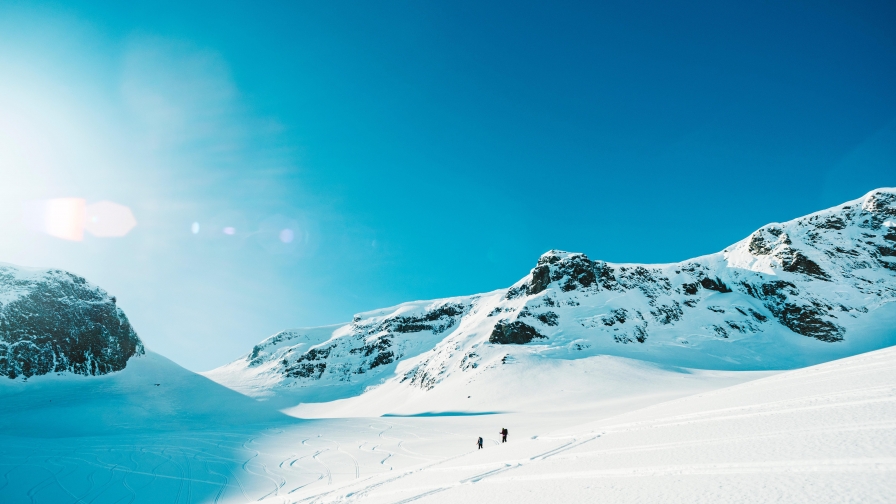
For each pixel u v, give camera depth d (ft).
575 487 39.45
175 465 134.72
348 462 134.21
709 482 32.78
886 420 38.17
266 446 169.07
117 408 296.10
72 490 108.37
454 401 341.00
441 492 51.85
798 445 36.94
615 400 253.44
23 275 372.38
